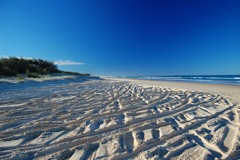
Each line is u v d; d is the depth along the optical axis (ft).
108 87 37.70
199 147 8.29
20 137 9.32
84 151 7.95
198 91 30.78
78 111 14.79
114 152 7.75
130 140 9.05
